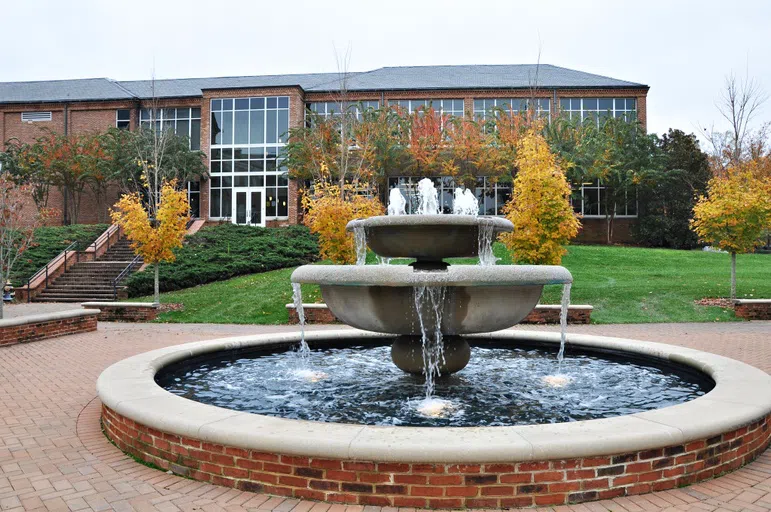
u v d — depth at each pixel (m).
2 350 10.95
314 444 3.61
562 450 3.52
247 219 36.84
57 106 38.91
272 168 36.81
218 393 6.21
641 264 23.67
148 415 4.34
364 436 3.72
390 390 6.30
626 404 5.67
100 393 5.21
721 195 16.53
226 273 22.31
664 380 6.76
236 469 3.86
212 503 3.62
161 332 13.77
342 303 5.93
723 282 19.20
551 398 5.91
